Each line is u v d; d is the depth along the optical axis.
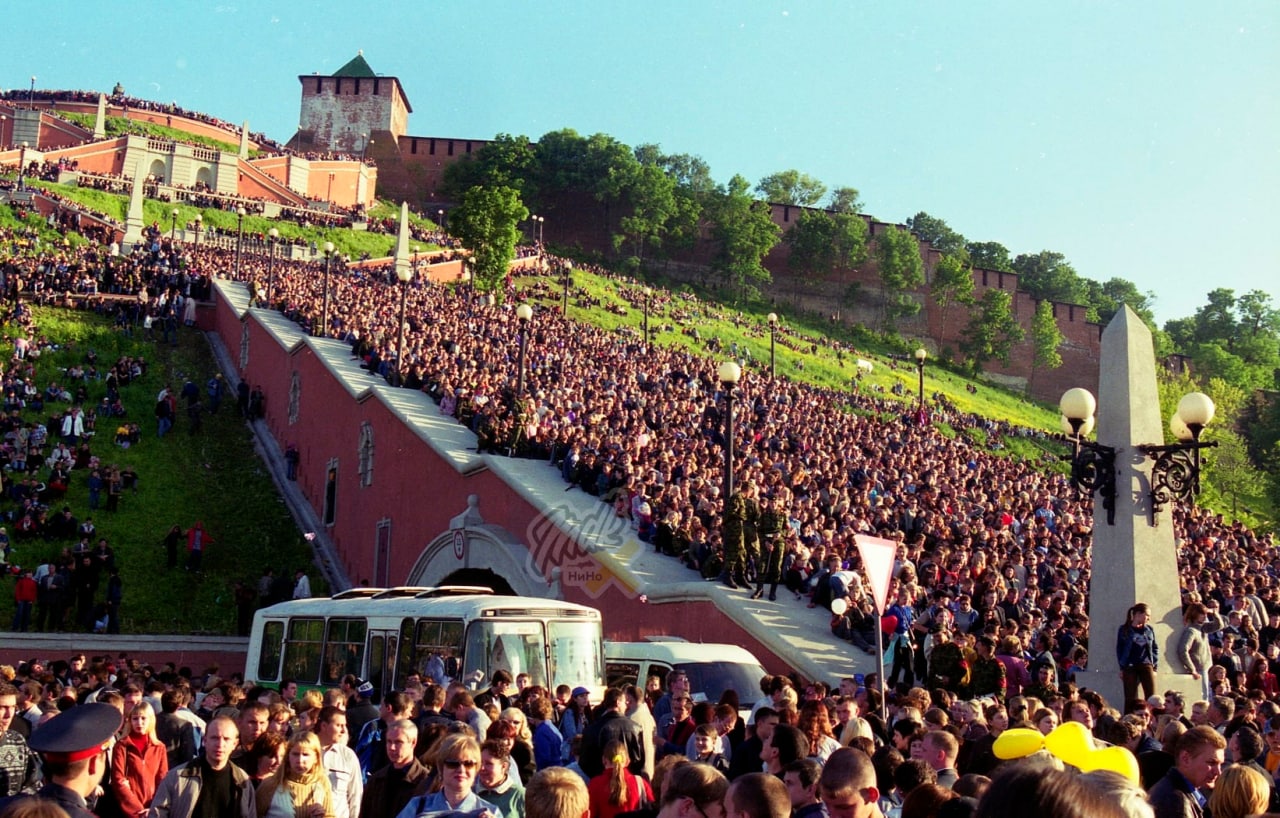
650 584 23.41
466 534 29.28
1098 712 12.31
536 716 12.35
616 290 103.56
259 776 8.82
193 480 42.44
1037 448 76.06
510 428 30.66
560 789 6.32
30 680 13.80
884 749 9.29
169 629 33.44
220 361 54.22
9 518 36.16
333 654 19.30
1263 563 31.84
